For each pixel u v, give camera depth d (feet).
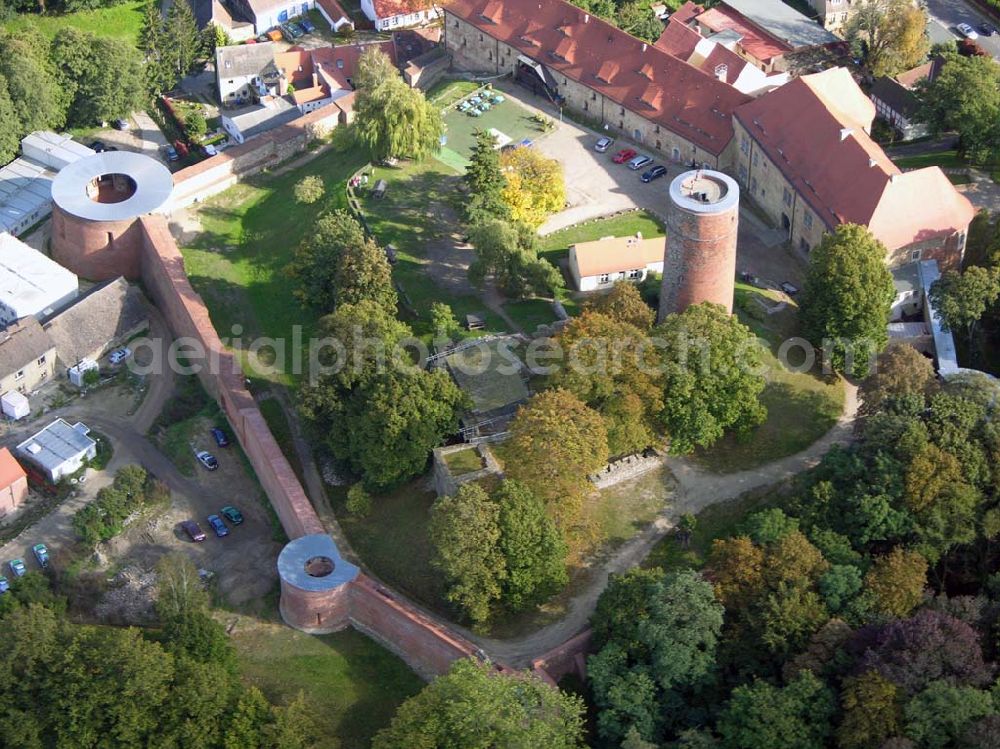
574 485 584.40
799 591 538.88
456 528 560.20
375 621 589.73
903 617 536.01
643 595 546.26
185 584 598.34
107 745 541.75
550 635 570.87
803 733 503.20
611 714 524.11
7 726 543.80
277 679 577.43
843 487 586.86
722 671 539.29
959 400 593.83
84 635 567.18
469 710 505.66
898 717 500.33
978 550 581.94
